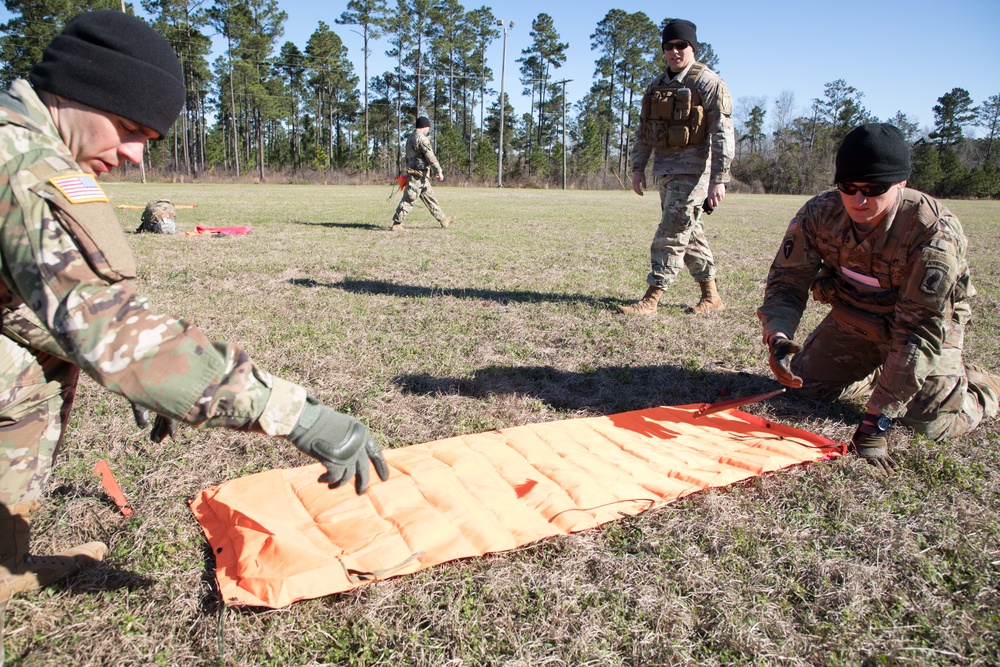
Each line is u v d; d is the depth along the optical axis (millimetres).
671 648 1963
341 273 7527
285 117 63656
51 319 1332
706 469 3014
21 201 1320
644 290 7066
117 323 1343
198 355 1378
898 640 2021
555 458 3086
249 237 10734
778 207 26844
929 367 3100
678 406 3820
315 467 2918
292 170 60750
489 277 7539
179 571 2266
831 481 2943
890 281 3346
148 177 48531
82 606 2096
